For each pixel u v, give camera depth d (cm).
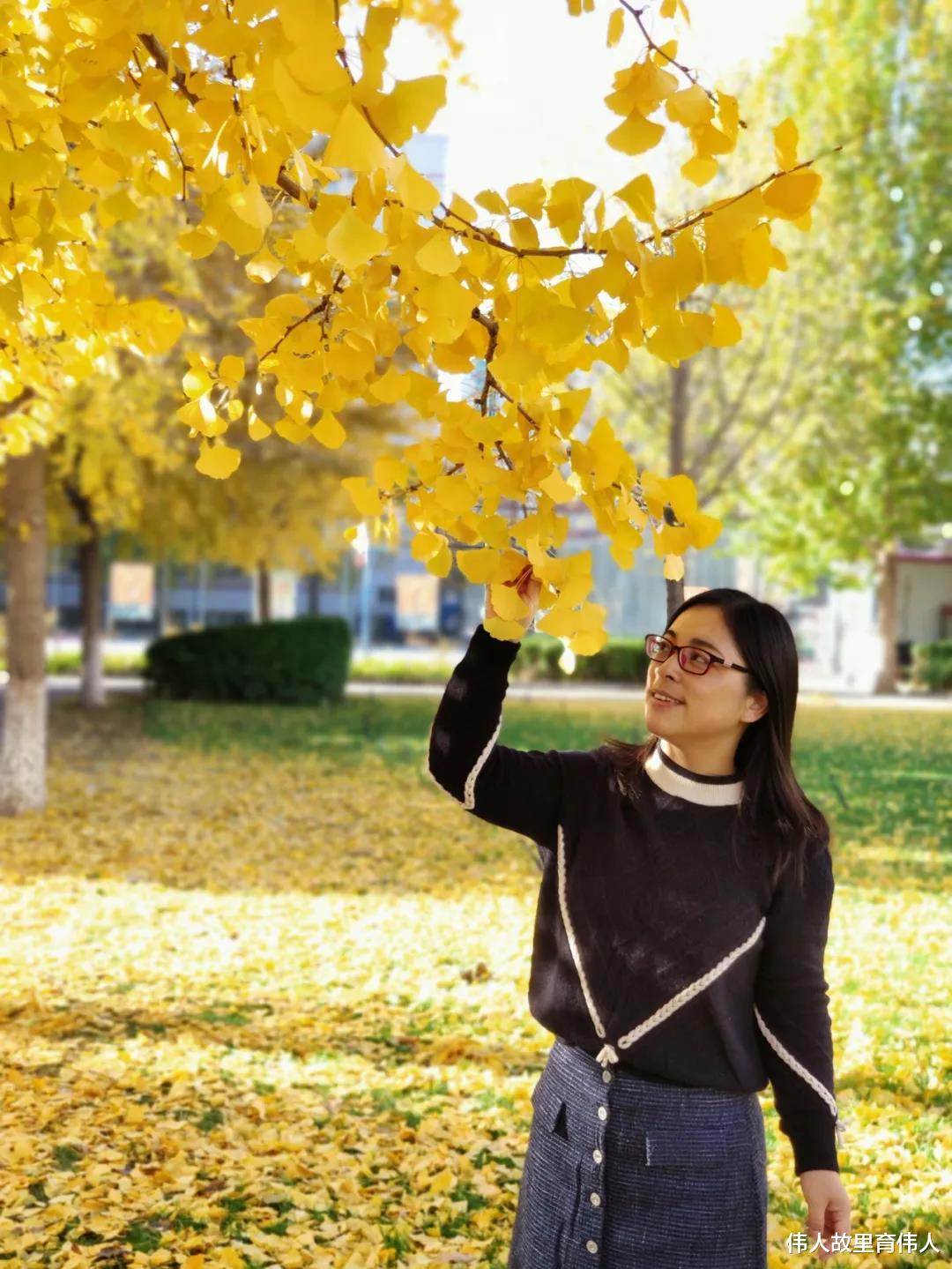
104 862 898
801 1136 194
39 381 350
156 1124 420
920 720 1864
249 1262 331
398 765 1423
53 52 217
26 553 1065
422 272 173
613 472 187
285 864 902
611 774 208
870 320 1975
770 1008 197
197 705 2130
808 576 2745
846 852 894
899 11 1900
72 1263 325
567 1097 199
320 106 145
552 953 204
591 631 185
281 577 3512
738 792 202
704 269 181
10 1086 452
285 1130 420
